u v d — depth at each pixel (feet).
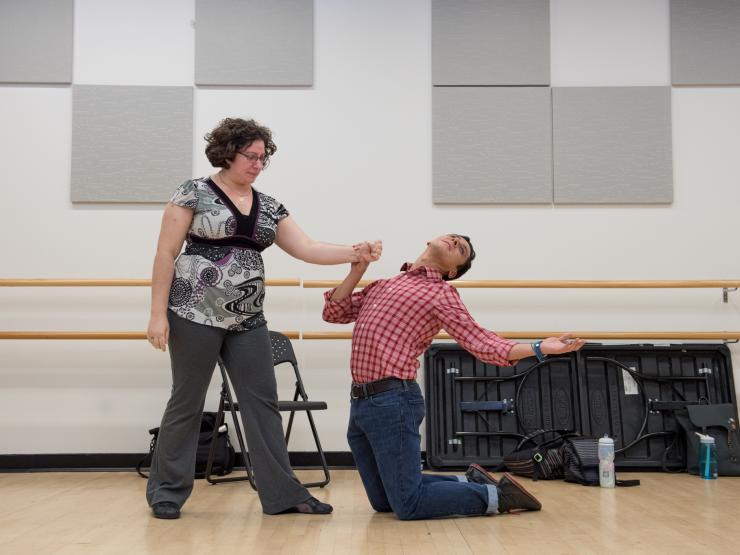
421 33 14.35
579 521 8.21
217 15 14.20
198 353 8.34
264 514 8.64
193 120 14.08
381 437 8.05
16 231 13.79
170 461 8.63
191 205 8.36
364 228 13.98
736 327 13.87
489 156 14.11
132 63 14.12
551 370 13.46
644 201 14.05
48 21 14.11
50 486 11.35
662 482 11.60
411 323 8.16
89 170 13.85
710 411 12.66
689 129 14.25
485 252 13.99
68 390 13.46
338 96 14.19
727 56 14.28
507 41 14.30
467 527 7.82
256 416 8.58
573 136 14.17
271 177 14.03
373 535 7.41
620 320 13.92
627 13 14.39
